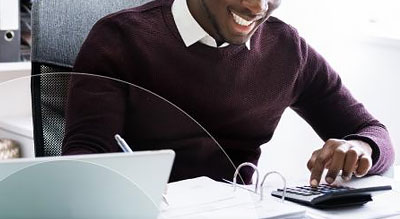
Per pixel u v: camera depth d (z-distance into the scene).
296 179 1.42
